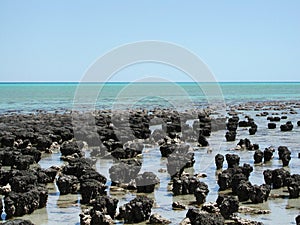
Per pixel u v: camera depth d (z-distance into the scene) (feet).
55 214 77.15
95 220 69.87
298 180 87.86
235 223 70.44
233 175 90.02
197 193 81.51
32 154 116.06
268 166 111.55
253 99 417.28
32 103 375.86
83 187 83.25
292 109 280.31
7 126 168.45
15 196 76.84
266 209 77.97
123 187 93.20
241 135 164.66
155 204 81.76
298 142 147.74
